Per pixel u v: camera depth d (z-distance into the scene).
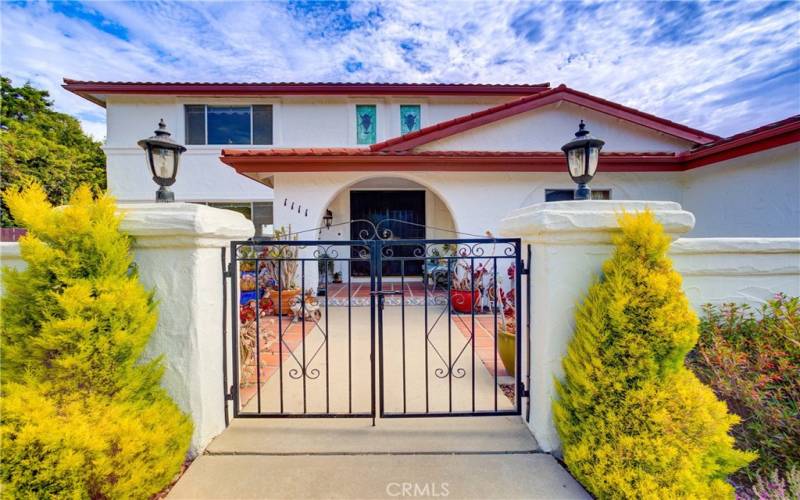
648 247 1.97
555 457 2.18
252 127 9.76
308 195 6.54
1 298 1.79
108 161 9.54
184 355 2.20
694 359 2.69
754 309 3.00
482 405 2.82
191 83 9.19
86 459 1.56
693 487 1.66
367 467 2.09
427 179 6.58
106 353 1.82
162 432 1.87
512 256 2.62
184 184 9.58
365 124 9.95
